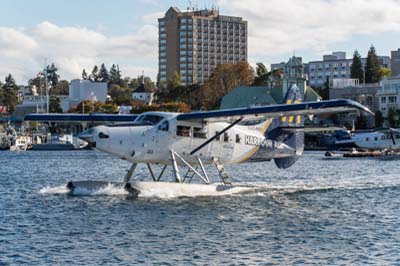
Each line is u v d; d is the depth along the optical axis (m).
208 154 48.56
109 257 27.94
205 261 27.41
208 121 47.59
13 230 34.00
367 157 139.00
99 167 96.88
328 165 103.62
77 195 47.38
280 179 70.94
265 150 52.47
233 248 29.78
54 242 30.89
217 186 49.59
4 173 81.94
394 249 29.70
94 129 43.66
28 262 27.05
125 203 42.94
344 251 29.33
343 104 43.50
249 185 60.12
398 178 73.25
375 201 47.94
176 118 46.06
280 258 27.98
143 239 31.61
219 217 38.19
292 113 46.03
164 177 70.38
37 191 53.06
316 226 35.88
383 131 153.75
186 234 32.91
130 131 44.38
